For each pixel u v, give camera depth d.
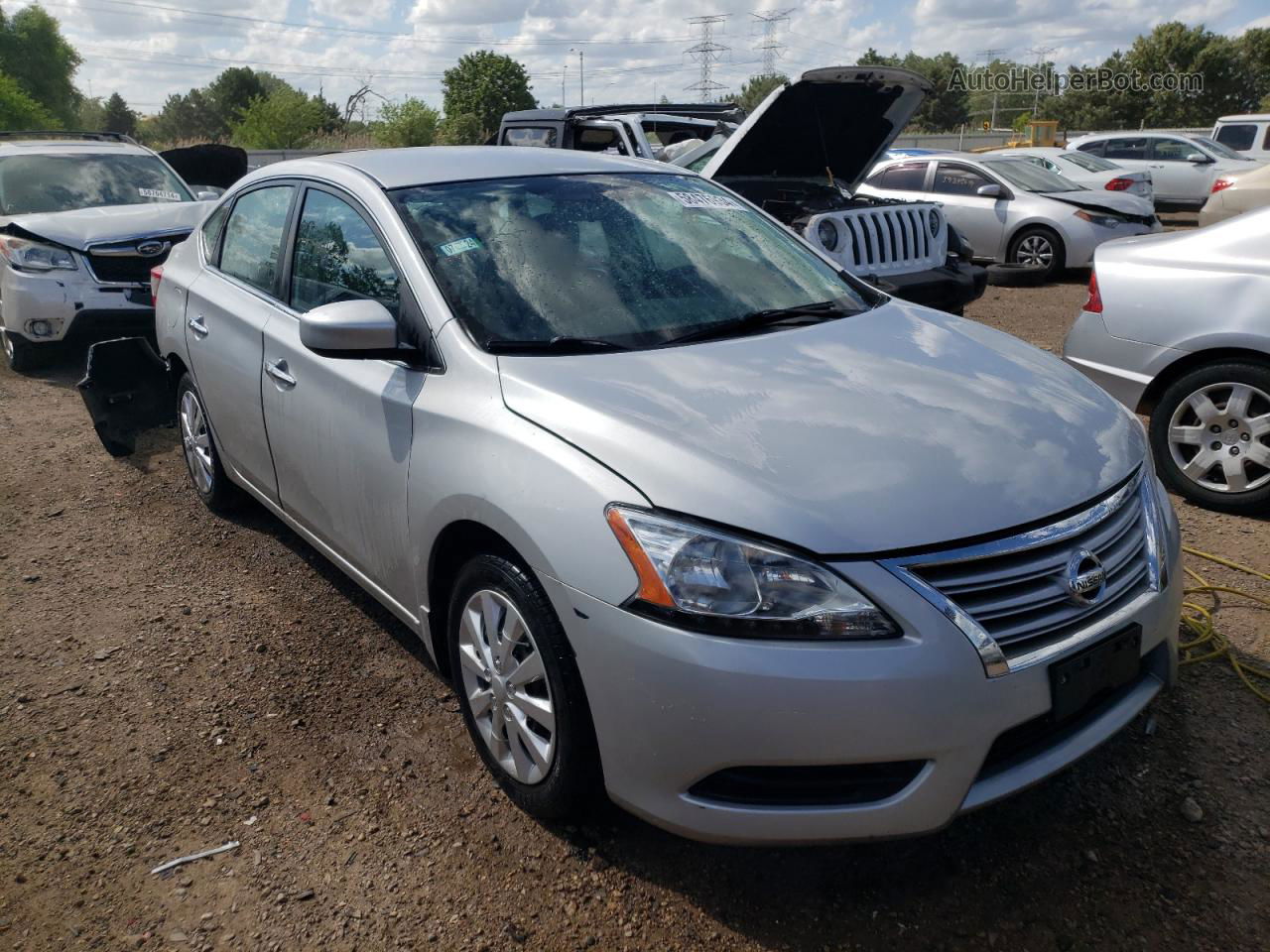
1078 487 2.31
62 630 3.75
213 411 4.24
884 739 2.02
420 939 2.30
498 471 2.44
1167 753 2.86
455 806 2.72
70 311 7.35
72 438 6.13
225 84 106.38
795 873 2.46
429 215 3.15
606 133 9.48
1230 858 2.46
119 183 8.72
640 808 2.22
